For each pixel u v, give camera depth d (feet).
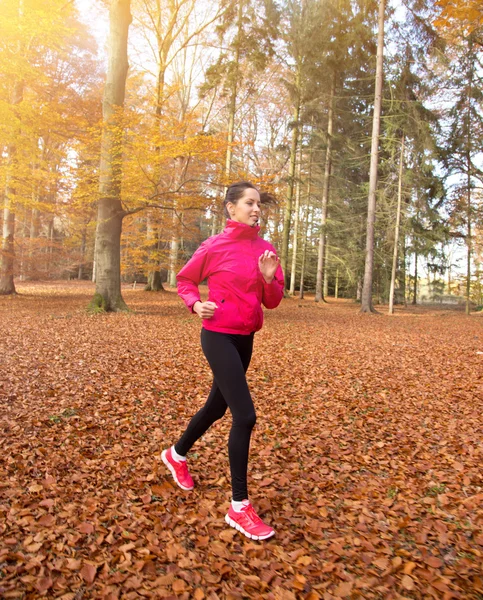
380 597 5.63
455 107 64.54
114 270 38.91
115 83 37.17
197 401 14.34
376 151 56.24
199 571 5.98
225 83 58.54
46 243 52.19
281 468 9.76
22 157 39.47
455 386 17.52
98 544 6.40
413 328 40.29
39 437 10.62
